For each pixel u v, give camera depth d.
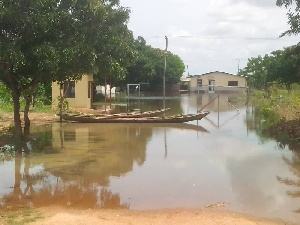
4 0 12.63
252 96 42.97
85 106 31.39
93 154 13.84
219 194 9.23
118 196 9.05
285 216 7.80
